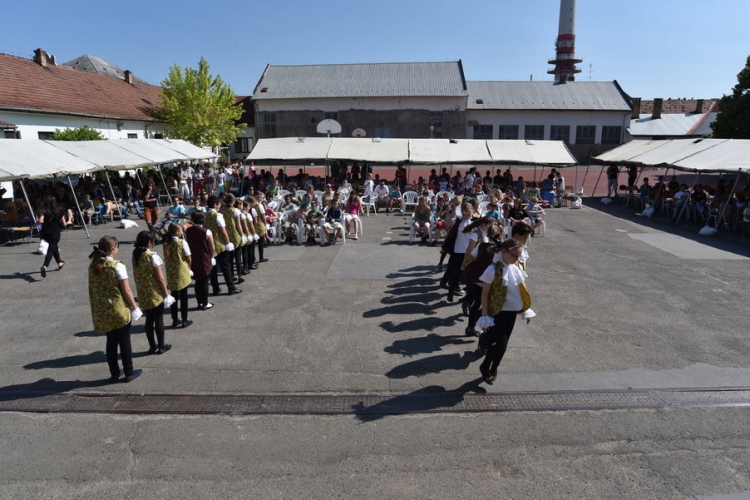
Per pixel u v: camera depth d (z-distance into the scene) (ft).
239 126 132.05
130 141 70.28
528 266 35.99
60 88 87.56
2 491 13.07
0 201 48.67
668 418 16.48
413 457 14.47
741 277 33.22
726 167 49.55
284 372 19.65
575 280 32.45
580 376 19.31
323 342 22.48
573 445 15.06
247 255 34.04
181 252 23.27
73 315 26.27
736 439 15.39
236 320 25.22
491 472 13.85
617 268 35.53
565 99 141.90
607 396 17.81
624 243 44.24
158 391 18.22
